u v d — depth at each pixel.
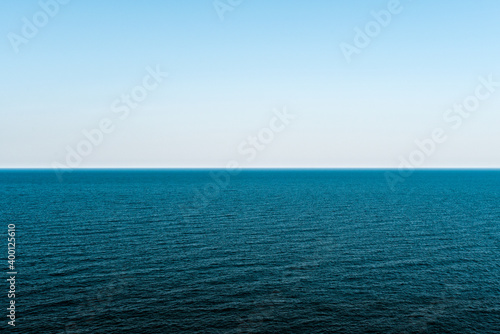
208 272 37.94
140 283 34.41
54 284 33.75
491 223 67.88
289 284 34.88
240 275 37.19
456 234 57.81
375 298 31.94
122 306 29.47
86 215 71.44
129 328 26.11
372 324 27.36
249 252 45.81
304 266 40.41
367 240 53.09
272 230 59.56
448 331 26.53
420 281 36.16
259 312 28.94
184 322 27.12
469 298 32.19
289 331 26.14
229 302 30.62
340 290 33.59
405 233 58.31
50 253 43.56
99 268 38.44
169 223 64.38
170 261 41.38
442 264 41.69
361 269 39.59
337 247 48.91
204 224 64.12
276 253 45.50
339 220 69.88
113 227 59.84
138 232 56.38
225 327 26.50
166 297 31.38
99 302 30.08
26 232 54.94
